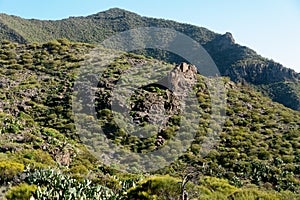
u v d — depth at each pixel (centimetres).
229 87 5412
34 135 2958
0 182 1537
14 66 5200
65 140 3134
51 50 6000
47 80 4803
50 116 3781
